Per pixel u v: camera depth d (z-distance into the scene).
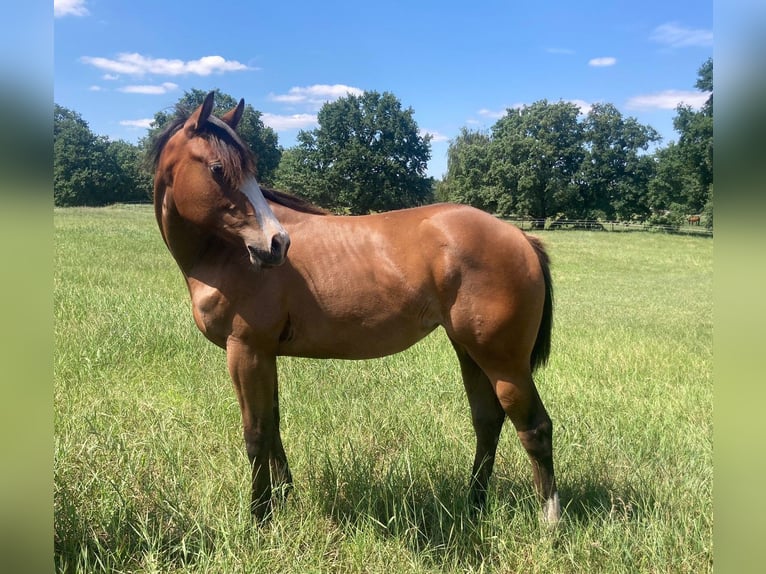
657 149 53.03
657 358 6.39
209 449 3.62
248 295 2.69
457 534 2.75
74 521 2.54
